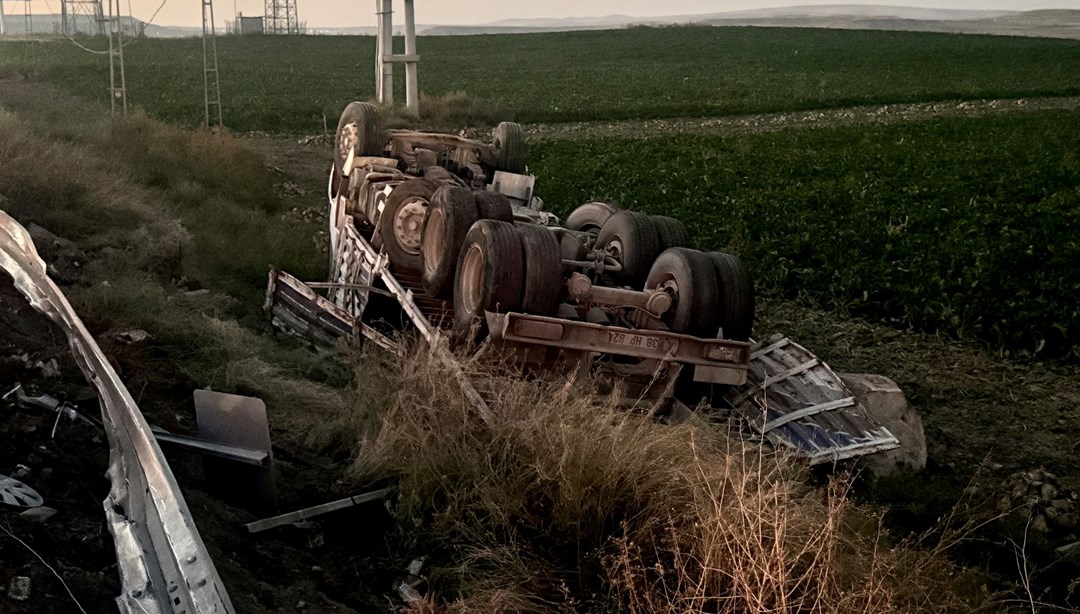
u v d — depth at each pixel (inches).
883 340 403.5
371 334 305.3
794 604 156.8
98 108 850.8
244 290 393.4
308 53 3491.6
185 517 138.3
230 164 674.2
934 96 1710.1
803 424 249.6
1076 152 979.9
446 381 228.8
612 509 189.6
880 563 170.2
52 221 363.6
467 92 1902.1
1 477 164.6
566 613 165.5
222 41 4217.5
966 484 265.1
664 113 1512.1
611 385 256.1
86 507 167.8
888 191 719.1
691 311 264.1
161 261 367.6
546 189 739.4
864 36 3993.6
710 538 165.2
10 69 1681.8
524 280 254.4
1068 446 298.4
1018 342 388.5
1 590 134.3
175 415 229.3
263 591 160.2
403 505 201.9
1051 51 2913.4
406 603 174.1
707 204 663.1
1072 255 492.1
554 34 4699.8
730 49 3358.8
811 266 496.7
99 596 143.0
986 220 595.2
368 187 383.2
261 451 190.2
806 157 942.4
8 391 201.9
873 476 249.3
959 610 175.6
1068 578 205.0
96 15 3038.9
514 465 203.5
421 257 316.8
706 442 211.9
